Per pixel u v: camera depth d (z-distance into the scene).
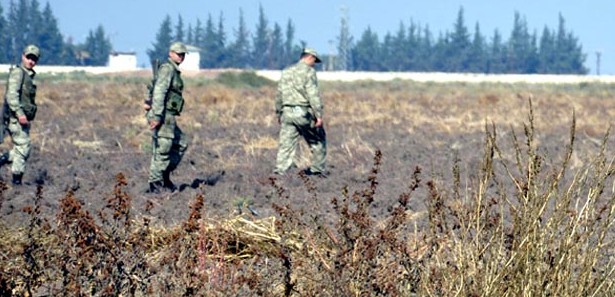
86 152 43.91
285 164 34.72
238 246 18.66
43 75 167.00
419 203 27.94
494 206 23.81
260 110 80.88
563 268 14.30
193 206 16.41
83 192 30.42
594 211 15.28
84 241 15.05
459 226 16.45
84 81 146.75
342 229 15.61
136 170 37.19
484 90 151.50
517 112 84.50
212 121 66.50
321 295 15.12
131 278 15.05
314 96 34.12
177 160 30.59
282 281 16.14
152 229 18.39
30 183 32.19
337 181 33.31
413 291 15.37
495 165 38.47
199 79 162.62
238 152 45.00
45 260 15.41
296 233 17.48
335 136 55.94
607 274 14.69
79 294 14.68
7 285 15.39
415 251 15.90
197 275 15.08
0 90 94.69
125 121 63.81
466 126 65.88
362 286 14.98
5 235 18.80
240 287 15.22
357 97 109.75
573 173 33.75
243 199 27.33
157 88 30.05
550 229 14.51
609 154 45.94
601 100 116.00
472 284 14.59
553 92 143.62
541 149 47.25
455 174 15.68
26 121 31.34
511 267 14.32
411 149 47.50
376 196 29.48
